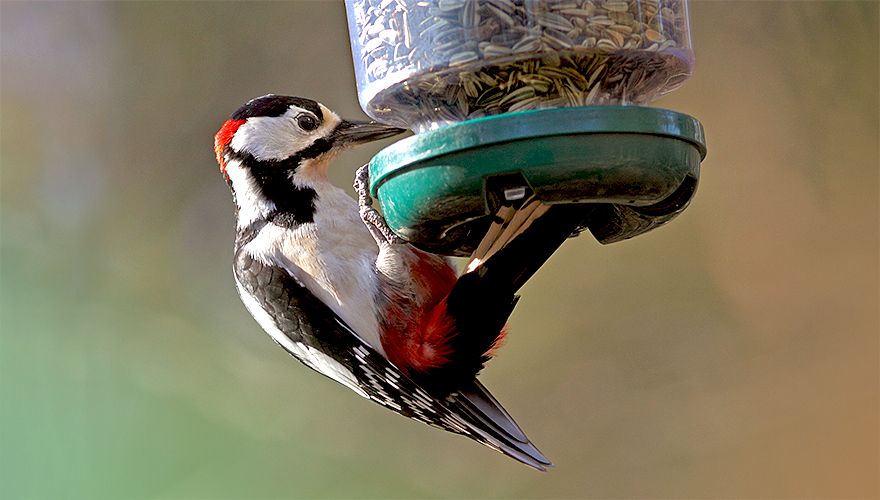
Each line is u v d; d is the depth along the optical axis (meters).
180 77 15.24
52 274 14.80
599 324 14.31
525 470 14.34
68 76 15.48
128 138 15.32
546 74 6.20
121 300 14.77
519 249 6.55
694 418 14.05
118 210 15.19
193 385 14.41
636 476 13.92
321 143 7.99
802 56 13.47
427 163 5.96
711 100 13.74
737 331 14.03
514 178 5.86
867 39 13.24
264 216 7.99
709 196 13.96
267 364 14.55
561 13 6.07
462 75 6.23
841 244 13.72
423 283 7.59
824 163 13.59
